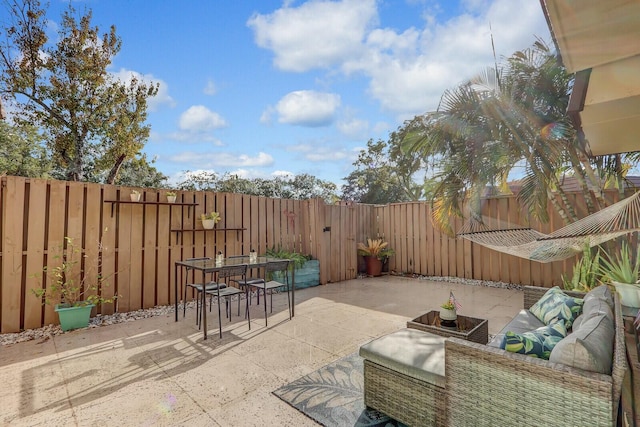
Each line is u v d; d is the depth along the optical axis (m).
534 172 4.50
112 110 10.83
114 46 10.59
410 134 5.56
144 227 4.76
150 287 4.77
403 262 7.79
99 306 4.36
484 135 4.78
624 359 1.36
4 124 11.18
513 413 1.52
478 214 5.26
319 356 3.06
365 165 17.08
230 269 3.71
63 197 4.12
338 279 6.96
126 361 2.96
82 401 2.32
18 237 3.83
